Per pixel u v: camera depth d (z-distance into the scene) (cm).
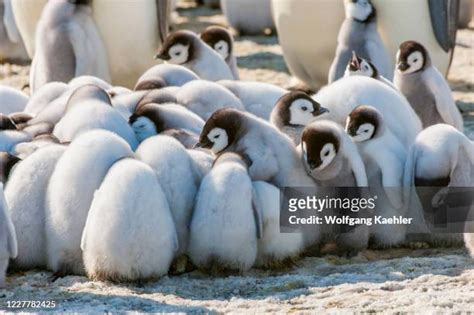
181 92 1584
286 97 1458
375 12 2014
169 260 1227
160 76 1728
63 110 1523
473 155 1366
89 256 1220
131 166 1218
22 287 1218
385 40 2075
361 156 1388
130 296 1176
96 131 1296
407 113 1511
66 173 1255
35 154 1296
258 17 2916
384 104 1496
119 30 2036
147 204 1201
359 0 2006
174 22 3102
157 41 2100
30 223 1267
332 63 2181
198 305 1145
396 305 1123
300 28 2178
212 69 1902
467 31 2966
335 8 2139
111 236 1199
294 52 2239
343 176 1338
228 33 2053
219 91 1580
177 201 1269
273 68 2505
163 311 1126
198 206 1245
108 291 1198
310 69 2261
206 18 3191
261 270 1287
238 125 1327
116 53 2064
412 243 1391
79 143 1271
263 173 1308
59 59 1964
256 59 2609
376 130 1388
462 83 2345
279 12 2203
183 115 1495
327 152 1317
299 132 1454
